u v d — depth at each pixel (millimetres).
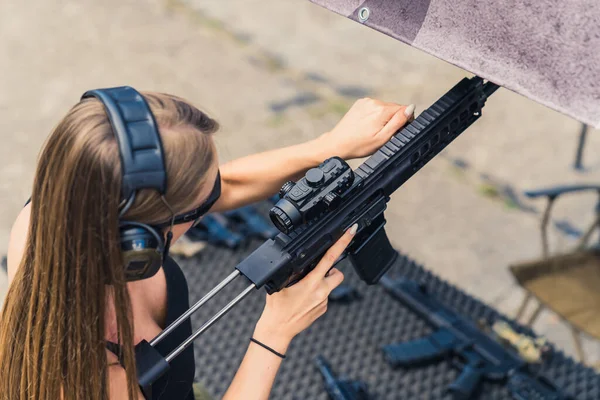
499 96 4812
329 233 1066
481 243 3723
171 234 903
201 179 903
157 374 1006
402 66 5082
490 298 3410
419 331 2000
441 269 3580
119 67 5102
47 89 4910
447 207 3947
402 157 1143
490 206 3945
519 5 771
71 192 839
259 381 1072
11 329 982
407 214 3916
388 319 2041
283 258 1014
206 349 1954
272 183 1378
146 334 1120
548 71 761
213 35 5434
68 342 900
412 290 2092
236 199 1388
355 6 954
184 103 930
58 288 880
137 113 841
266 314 1090
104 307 885
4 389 1020
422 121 1158
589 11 716
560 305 2424
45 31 5531
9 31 5543
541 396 1742
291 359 1931
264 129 4512
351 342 1974
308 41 5363
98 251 850
